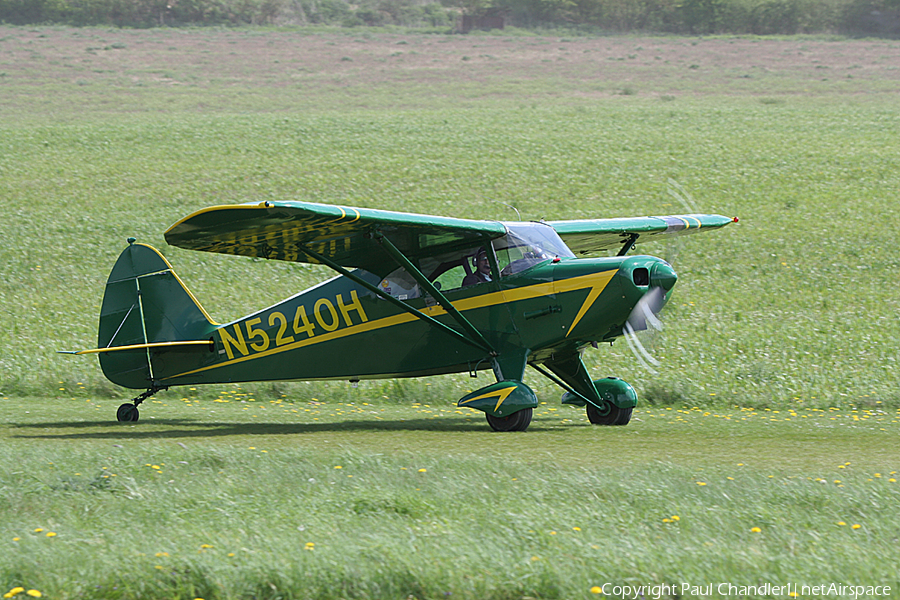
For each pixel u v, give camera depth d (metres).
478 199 104.81
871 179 109.94
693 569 14.45
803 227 91.06
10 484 20.59
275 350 37.47
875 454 26.50
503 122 160.25
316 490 19.94
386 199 105.00
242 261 81.69
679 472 21.64
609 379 36.59
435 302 34.12
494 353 33.75
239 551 15.09
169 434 31.89
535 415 40.62
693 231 43.25
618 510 17.97
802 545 15.76
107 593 13.76
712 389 46.44
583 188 109.00
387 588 13.81
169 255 83.81
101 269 81.12
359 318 35.88
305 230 29.14
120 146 135.25
